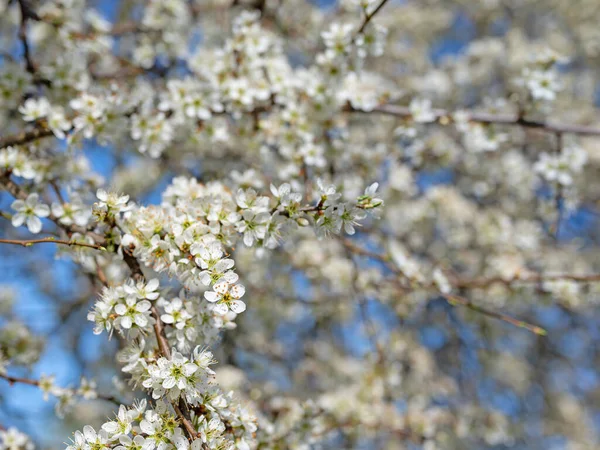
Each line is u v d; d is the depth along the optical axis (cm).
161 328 286
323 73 472
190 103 447
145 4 735
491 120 545
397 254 533
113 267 391
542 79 521
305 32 754
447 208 703
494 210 764
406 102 798
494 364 908
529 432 1003
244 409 307
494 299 639
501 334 891
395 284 629
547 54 527
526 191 764
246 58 467
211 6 771
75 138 401
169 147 618
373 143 690
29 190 399
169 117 463
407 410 661
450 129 742
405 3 980
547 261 794
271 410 536
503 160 751
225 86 458
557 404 1021
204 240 287
